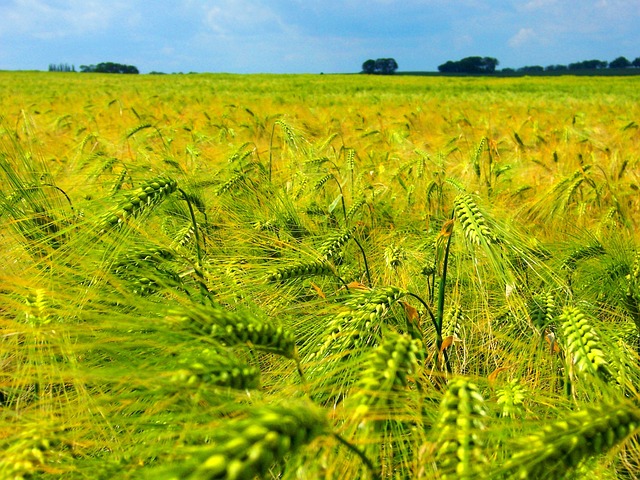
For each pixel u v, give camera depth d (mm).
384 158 7148
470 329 2883
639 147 9320
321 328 2117
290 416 835
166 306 1535
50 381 1616
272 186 4039
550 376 2184
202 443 1423
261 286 2396
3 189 3230
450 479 1147
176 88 38125
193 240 3119
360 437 1218
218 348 1376
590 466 1431
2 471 1404
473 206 2016
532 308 2199
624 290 2512
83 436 1716
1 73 71812
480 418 1258
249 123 10672
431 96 29953
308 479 1156
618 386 1647
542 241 3439
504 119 14445
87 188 3969
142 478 1290
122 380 1363
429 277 3123
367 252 3826
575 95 30234
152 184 2125
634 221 4598
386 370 1188
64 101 22000
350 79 62125
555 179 6195
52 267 2086
